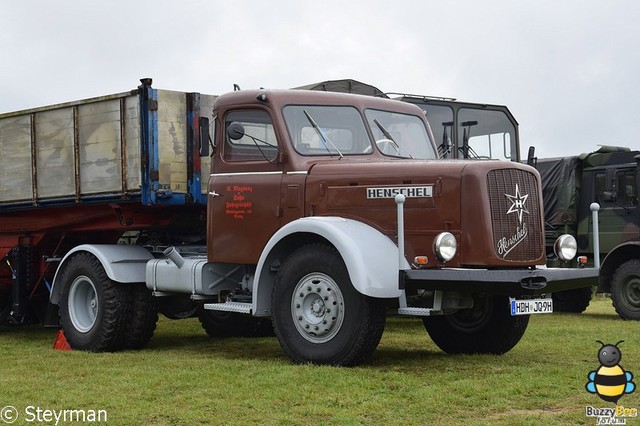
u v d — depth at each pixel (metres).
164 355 8.23
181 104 8.95
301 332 7.05
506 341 7.84
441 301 6.82
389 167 7.15
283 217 7.60
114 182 8.95
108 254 8.70
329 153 7.76
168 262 8.45
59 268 9.12
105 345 8.55
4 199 10.09
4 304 10.98
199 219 9.45
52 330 11.27
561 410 5.46
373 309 6.72
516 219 6.95
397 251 6.83
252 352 8.44
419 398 5.73
